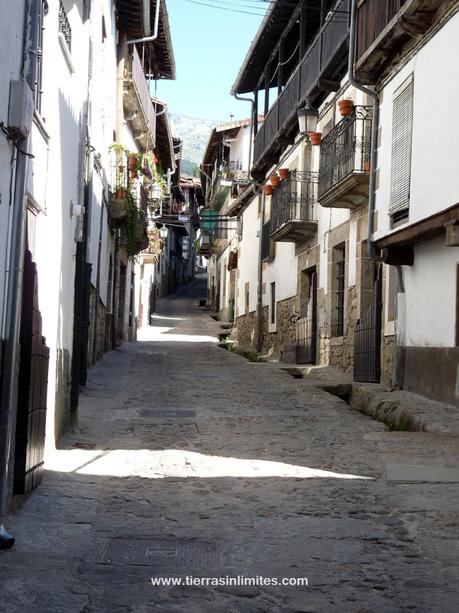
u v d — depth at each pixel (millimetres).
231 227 33750
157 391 12711
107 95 16531
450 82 9062
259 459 7539
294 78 17906
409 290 11680
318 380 14672
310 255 18453
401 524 5320
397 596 4023
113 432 8914
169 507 5801
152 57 25016
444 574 4348
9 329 4871
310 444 8336
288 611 3814
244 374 15867
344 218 15570
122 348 21375
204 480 6660
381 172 11664
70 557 4551
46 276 6691
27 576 4137
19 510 5438
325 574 4359
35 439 5812
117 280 20359
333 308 16516
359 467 7133
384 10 10820
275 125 20016
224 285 38281
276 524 5352
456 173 8781
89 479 6582
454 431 8617
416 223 10016
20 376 5363
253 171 23562
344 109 13688
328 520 5438
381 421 10258
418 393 11172
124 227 18844
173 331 32031
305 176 18078
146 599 3922
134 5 18609
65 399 8492
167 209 38594
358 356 13984
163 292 53406
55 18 6664
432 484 6387
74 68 7840
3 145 4758
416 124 10109
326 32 15102
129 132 22156
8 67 4828
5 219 4871
